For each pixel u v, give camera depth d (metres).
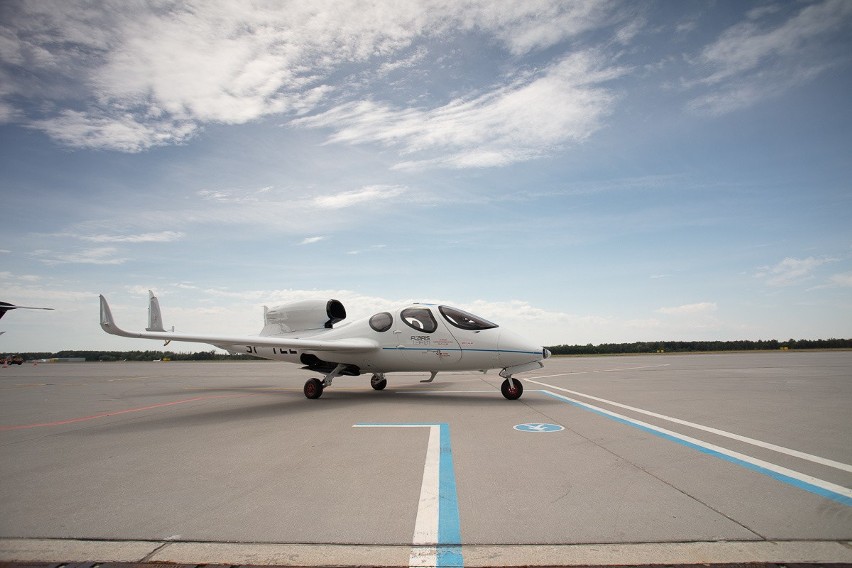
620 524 3.46
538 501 3.96
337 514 3.78
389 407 10.19
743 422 7.44
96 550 3.26
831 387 12.50
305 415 9.27
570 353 58.19
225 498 4.23
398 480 4.64
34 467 5.47
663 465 4.97
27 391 15.95
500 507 3.85
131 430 7.90
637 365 25.19
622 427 7.14
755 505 3.79
